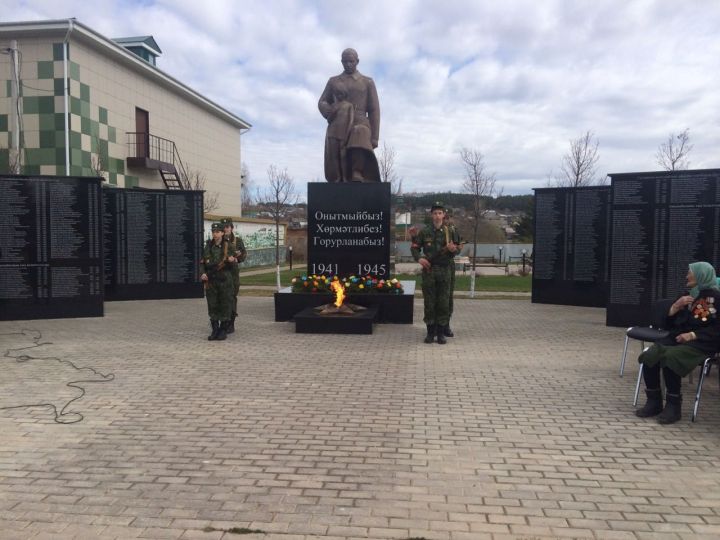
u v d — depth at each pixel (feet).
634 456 14.30
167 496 12.04
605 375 22.39
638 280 33.14
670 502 11.85
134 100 76.28
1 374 22.29
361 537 10.46
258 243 110.11
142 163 74.54
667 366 16.58
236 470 13.33
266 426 16.38
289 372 22.67
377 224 37.14
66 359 24.99
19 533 10.57
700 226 31.42
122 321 35.91
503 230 182.09
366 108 40.70
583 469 13.50
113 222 45.44
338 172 40.32
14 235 35.73
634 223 32.94
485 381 21.39
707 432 16.07
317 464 13.69
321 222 37.42
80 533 10.57
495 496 12.08
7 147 62.90
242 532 10.62
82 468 13.46
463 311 41.70
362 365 23.90
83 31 63.16
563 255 44.01
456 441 15.24
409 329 32.83
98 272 37.40
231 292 29.91
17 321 35.78
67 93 62.49
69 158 62.90
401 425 16.48
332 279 36.11
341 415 17.35
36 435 15.61
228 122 110.22
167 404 18.43
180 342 28.99
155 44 92.53
